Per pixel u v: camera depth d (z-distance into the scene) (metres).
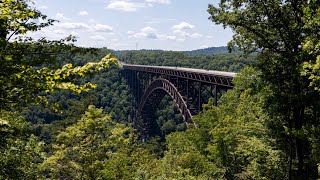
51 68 7.14
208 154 28.58
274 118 15.60
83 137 17.80
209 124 29.44
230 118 25.14
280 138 16.03
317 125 15.39
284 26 15.02
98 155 17.48
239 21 15.55
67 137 16.86
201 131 29.81
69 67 7.04
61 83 6.97
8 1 6.62
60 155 16.41
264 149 17.22
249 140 19.14
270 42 15.67
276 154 17.25
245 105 20.20
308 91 14.46
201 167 23.14
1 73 6.38
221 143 23.69
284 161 17.36
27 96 6.96
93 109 17.62
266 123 16.05
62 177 17.17
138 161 34.59
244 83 18.41
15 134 7.68
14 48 6.70
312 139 14.27
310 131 13.95
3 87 6.59
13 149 10.63
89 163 17.02
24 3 7.39
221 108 30.75
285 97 14.37
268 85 14.56
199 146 29.36
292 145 15.61
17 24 6.99
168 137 34.53
